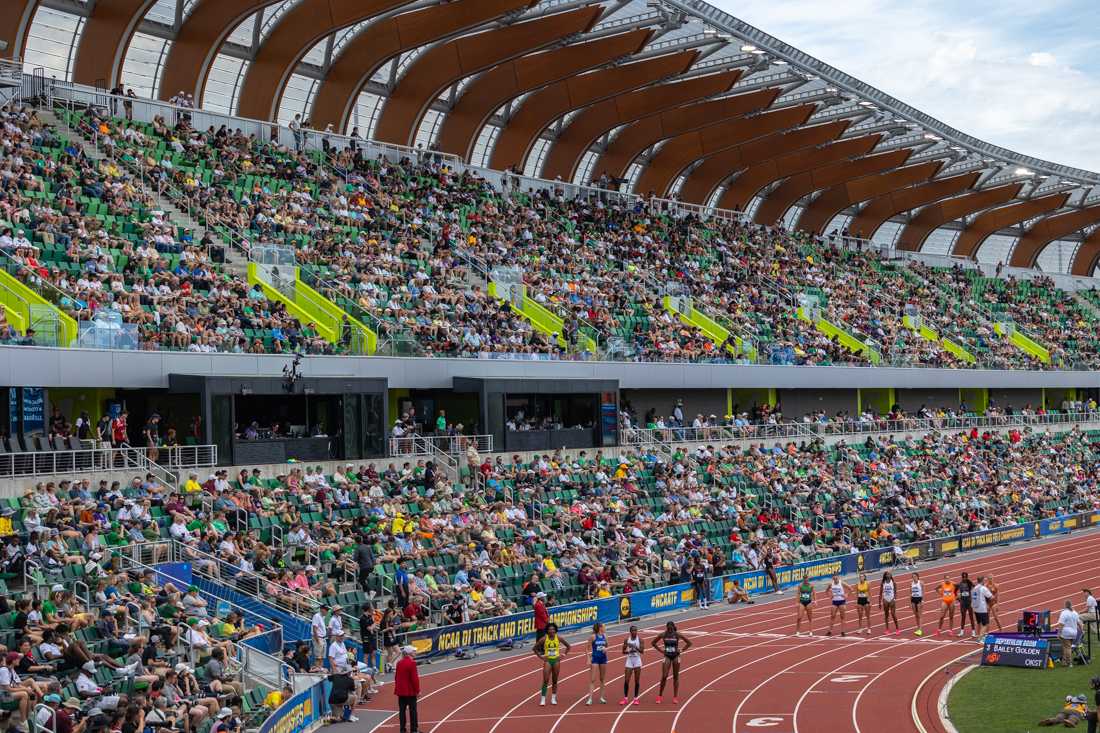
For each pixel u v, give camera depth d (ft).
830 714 91.15
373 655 104.27
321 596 109.19
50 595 88.48
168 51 186.39
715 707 94.53
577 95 232.73
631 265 221.87
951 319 292.40
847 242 306.76
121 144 165.68
